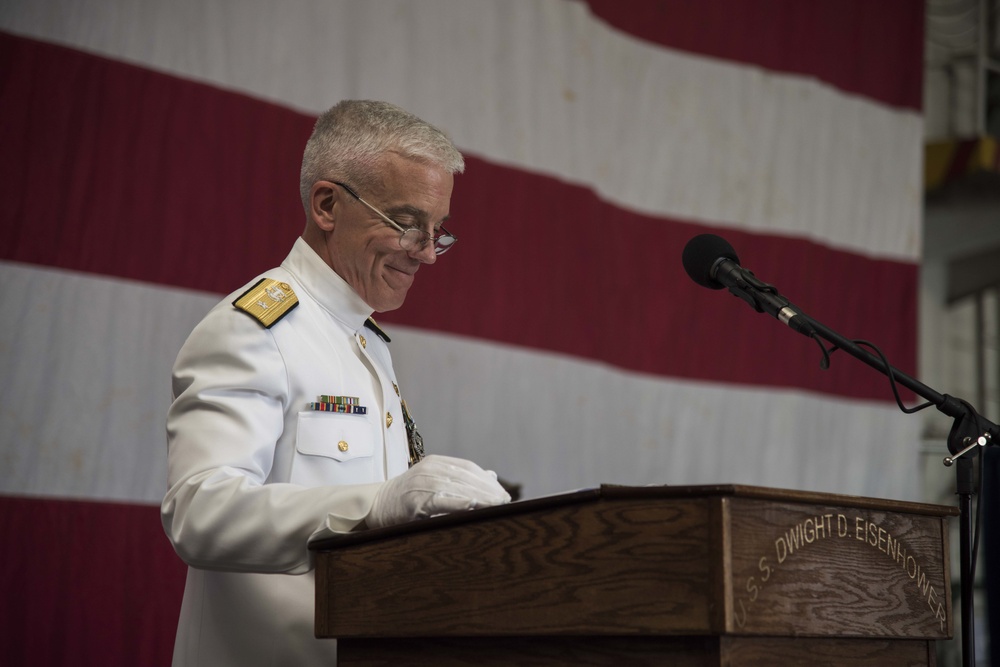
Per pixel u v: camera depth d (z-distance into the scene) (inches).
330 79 304.8
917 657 117.1
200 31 279.7
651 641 97.4
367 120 161.0
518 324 337.7
